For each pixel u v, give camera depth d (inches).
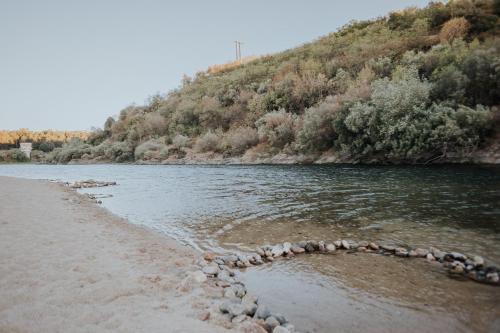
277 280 254.8
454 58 1226.0
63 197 680.4
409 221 414.3
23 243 315.9
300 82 1936.5
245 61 4325.8
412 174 826.2
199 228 427.8
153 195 754.8
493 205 471.2
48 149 4675.2
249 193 705.0
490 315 193.2
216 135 2223.2
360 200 557.9
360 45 2043.6
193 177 1153.4
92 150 3107.8
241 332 161.8
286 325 175.0
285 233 390.3
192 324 168.2
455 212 444.1
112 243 331.9
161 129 2970.0
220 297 209.3
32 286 214.2
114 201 684.7
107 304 190.2
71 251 294.8
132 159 2731.3
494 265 266.8
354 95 1284.4
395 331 178.5
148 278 234.8
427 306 206.4
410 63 1365.7
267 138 1788.9
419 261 287.1
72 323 165.6
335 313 200.1
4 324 163.0
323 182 795.4
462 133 920.3
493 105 1026.1
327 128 1341.0
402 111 1048.2
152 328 162.2
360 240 352.8
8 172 1903.3
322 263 289.3
